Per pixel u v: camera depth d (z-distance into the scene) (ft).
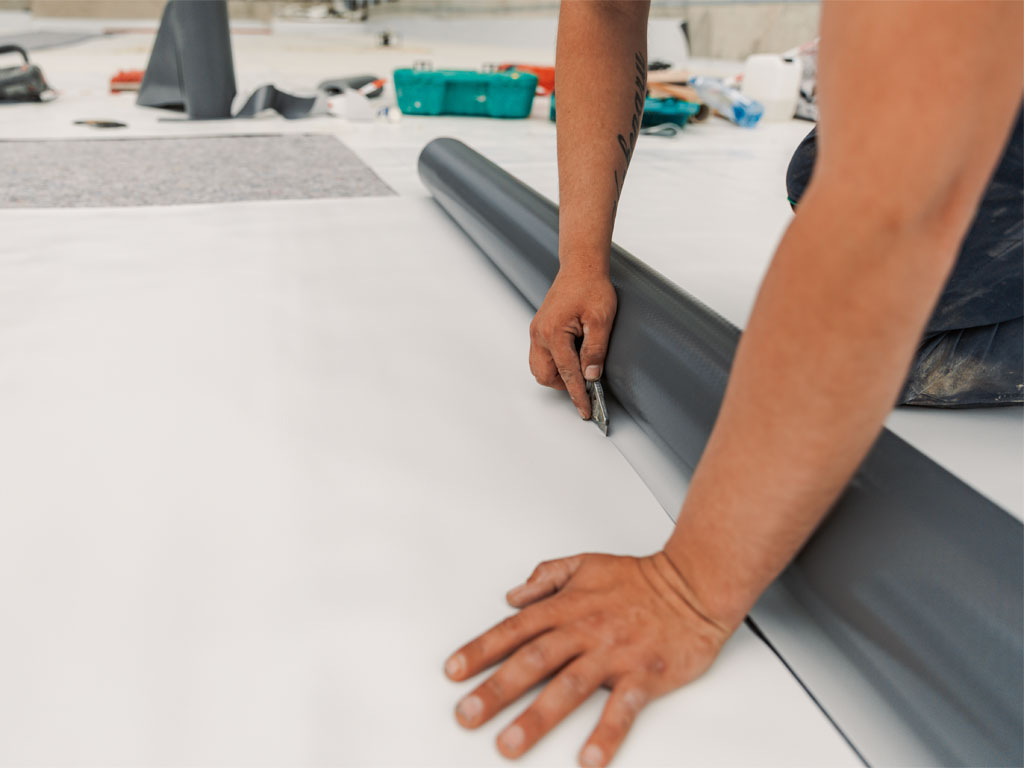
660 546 2.57
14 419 3.07
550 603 2.06
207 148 8.87
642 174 8.33
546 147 9.86
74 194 6.52
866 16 1.38
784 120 13.48
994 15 1.28
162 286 4.52
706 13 21.12
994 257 2.94
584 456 3.06
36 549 2.40
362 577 2.36
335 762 1.83
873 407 1.56
